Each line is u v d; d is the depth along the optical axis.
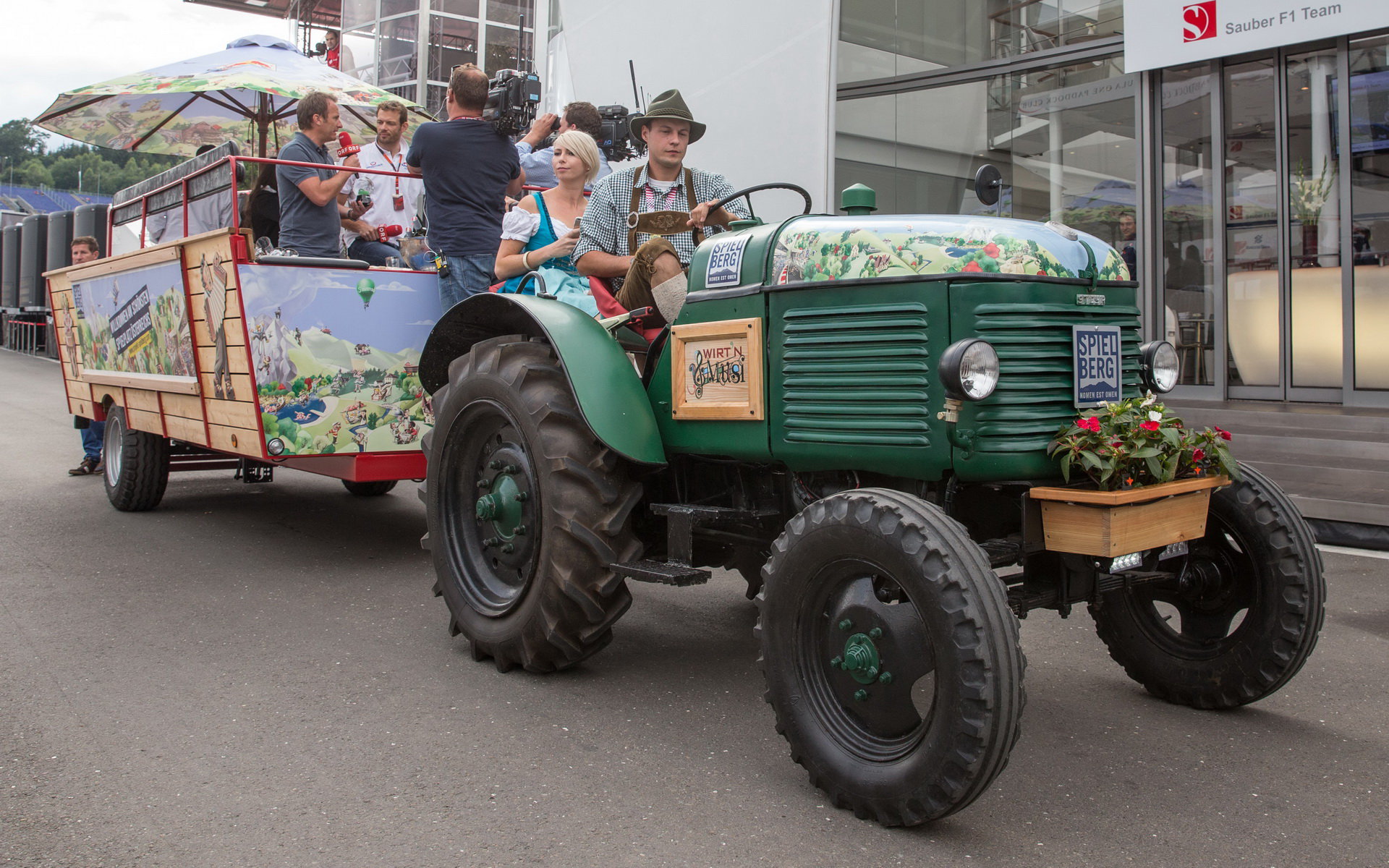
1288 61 8.33
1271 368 8.69
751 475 3.72
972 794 2.53
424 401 5.46
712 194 4.39
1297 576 3.29
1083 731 3.38
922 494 3.04
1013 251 2.91
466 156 5.36
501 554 3.96
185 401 5.84
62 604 4.72
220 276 5.11
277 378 5.03
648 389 3.84
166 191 6.26
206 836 2.62
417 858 2.53
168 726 3.33
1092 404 3.02
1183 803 2.86
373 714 3.46
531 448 3.69
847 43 10.48
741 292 3.34
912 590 2.59
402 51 22.34
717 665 4.04
